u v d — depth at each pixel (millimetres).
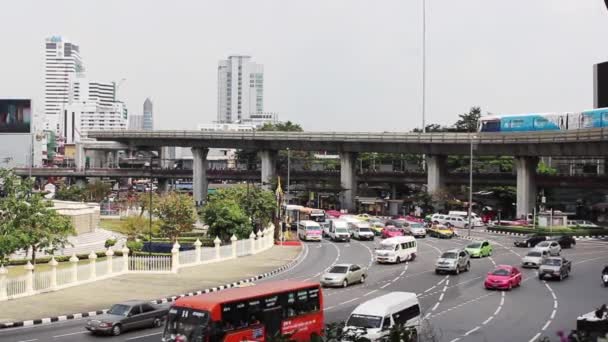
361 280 49438
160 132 141000
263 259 63469
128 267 52969
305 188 129000
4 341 30625
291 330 28359
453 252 55438
